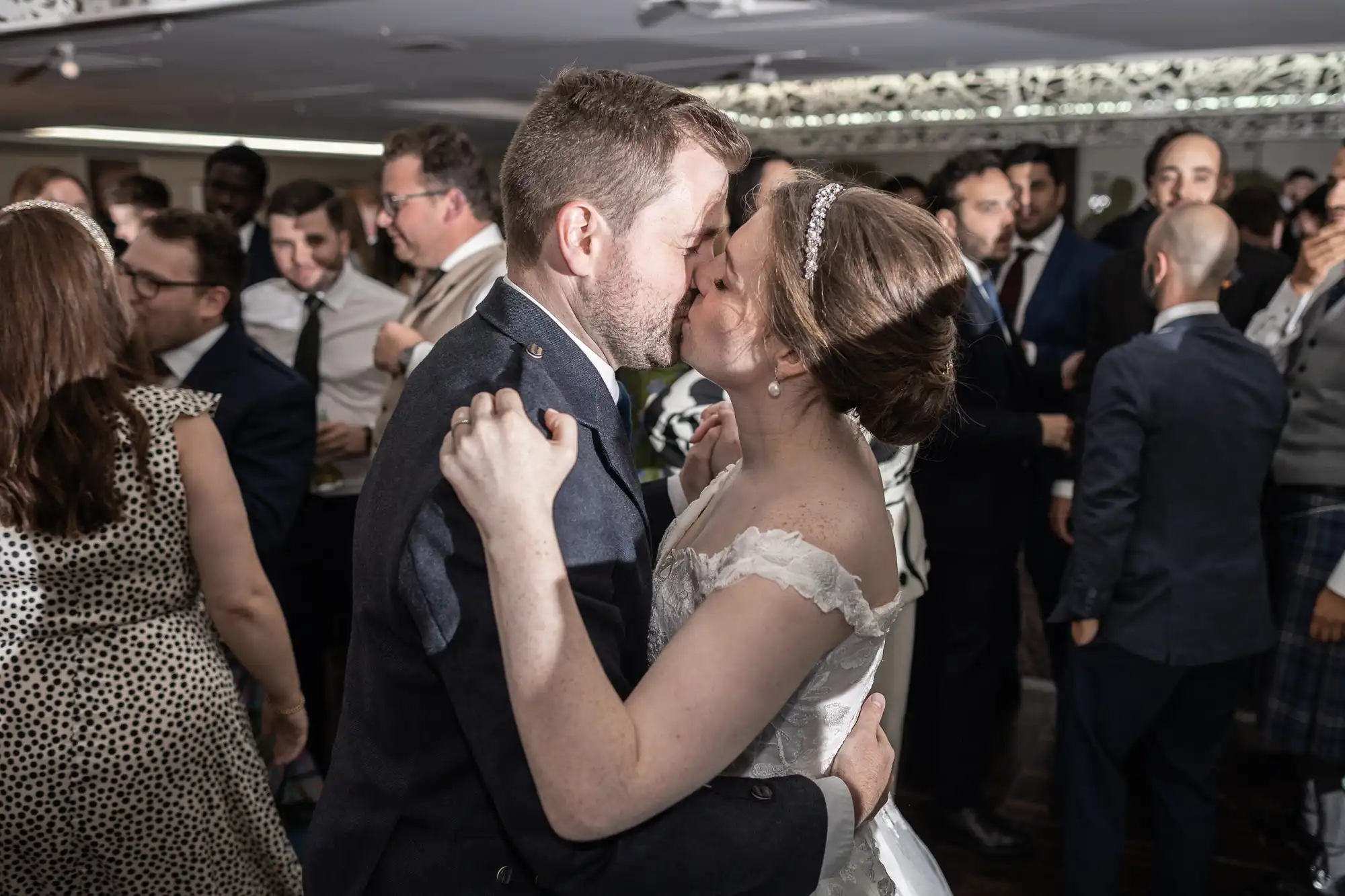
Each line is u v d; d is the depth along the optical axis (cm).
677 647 116
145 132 710
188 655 178
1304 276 328
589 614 115
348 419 354
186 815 177
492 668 114
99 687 169
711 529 137
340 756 132
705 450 175
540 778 109
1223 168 408
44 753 166
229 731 185
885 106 586
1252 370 250
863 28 365
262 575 194
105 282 178
